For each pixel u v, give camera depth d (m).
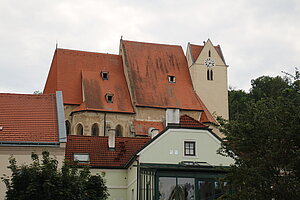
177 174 38.03
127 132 78.69
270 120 27.97
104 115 77.56
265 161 27.08
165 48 91.75
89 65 84.88
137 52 88.25
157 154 44.91
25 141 41.00
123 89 83.06
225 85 89.06
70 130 78.00
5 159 40.19
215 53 89.94
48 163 30.08
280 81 121.94
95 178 33.25
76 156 47.16
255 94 121.50
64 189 29.16
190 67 89.31
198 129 46.44
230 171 28.75
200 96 86.94
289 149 27.00
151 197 38.00
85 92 78.69
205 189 38.34
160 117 81.19
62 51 84.88
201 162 45.22
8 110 45.41
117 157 48.56
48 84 83.25
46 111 46.25
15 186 29.36
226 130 30.47
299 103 29.61
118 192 47.12
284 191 25.81
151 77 85.31
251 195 26.48
